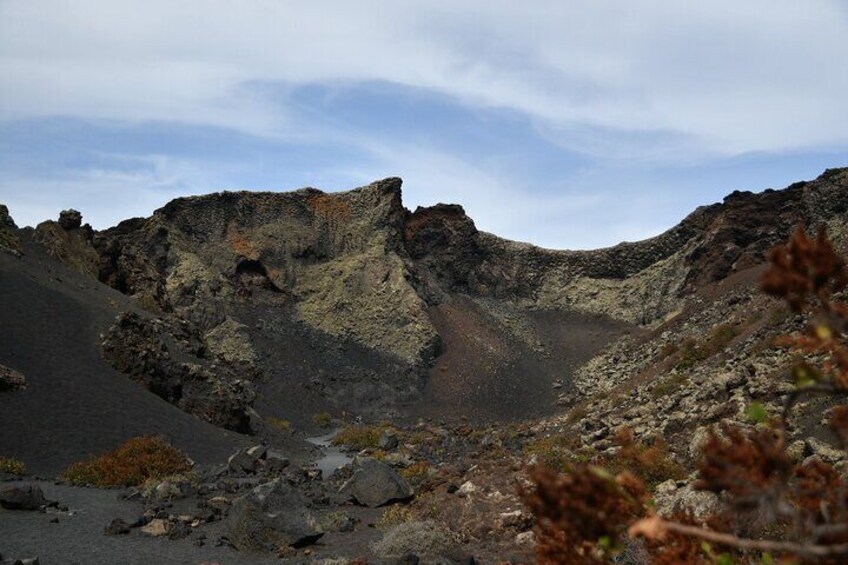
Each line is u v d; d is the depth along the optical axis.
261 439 44.75
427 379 87.62
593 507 3.17
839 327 3.14
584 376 89.44
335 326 94.62
